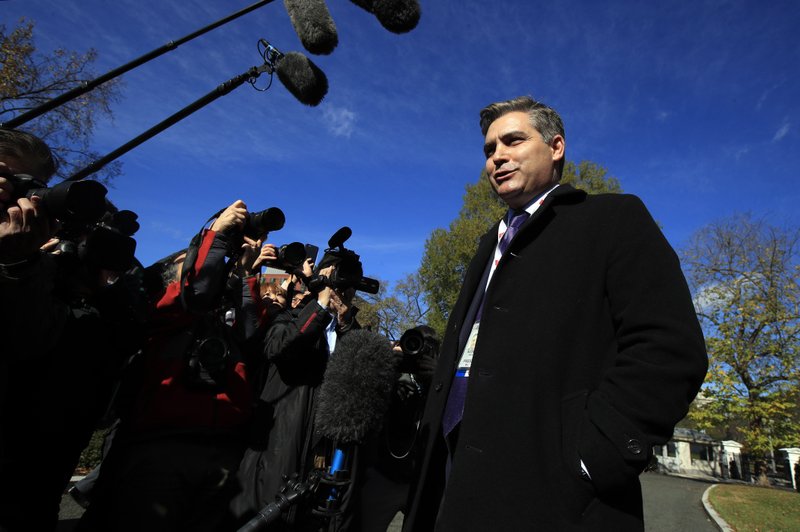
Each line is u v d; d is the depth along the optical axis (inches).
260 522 68.9
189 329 84.4
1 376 58.2
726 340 903.7
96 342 74.3
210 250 81.7
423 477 62.7
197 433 77.5
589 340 53.4
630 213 56.7
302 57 95.7
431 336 119.1
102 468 79.9
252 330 96.0
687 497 545.0
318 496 80.7
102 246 65.3
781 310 871.7
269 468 82.3
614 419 45.9
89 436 75.6
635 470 44.6
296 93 99.2
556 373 52.5
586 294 55.1
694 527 344.2
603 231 56.9
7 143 59.5
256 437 86.9
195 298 77.9
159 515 71.6
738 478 1461.6
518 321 56.8
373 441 94.8
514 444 50.9
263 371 103.0
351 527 84.6
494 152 72.3
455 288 1148.5
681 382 45.6
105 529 73.9
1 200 50.3
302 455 84.7
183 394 78.4
